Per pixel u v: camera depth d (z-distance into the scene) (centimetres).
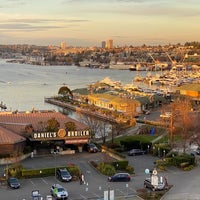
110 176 9250
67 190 8325
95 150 11794
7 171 9188
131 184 8756
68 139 11750
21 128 12312
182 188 8469
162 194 8044
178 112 15438
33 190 8075
